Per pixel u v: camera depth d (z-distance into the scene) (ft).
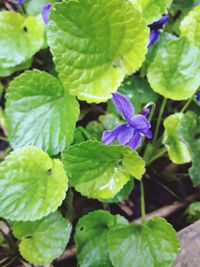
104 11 0.38
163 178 0.50
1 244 0.44
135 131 0.38
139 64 0.41
